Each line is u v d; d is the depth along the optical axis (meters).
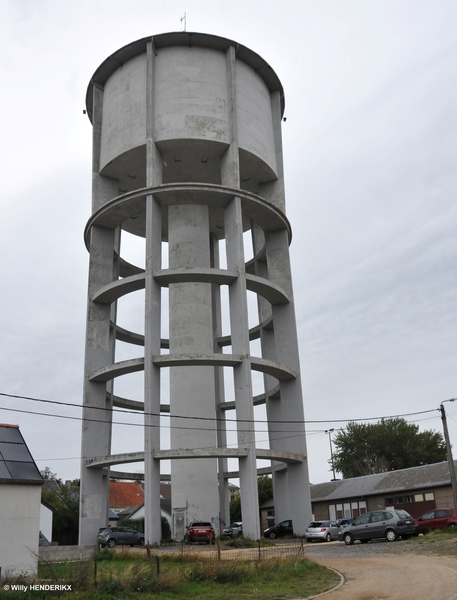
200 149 32.38
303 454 31.73
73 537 48.97
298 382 32.59
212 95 32.56
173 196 31.73
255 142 33.22
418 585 13.98
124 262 37.44
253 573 16.70
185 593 14.29
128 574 15.01
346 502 46.19
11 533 16.05
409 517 27.31
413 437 57.66
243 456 28.20
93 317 32.81
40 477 16.81
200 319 32.62
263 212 33.38
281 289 32.56
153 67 32.66
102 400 31.94
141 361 29.14
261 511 55.16
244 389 28.73
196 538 29.00
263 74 35.62
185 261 32.41
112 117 33.38
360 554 22.05
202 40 33.06
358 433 59.28
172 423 32.06
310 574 16.83
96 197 33.72
